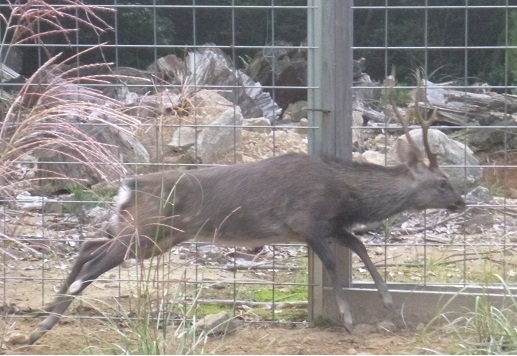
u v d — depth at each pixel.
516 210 14.91
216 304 10.34
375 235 13.79
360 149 16.94
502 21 31.11
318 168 9.41
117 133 13.19
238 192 9.29
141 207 9.23
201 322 9.03
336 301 9.45
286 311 10.15
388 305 9.17
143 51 26.47
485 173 18.17
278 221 9.30
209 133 15.95
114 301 10.13
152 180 9.33
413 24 31.70
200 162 15.74
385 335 9.13
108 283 11.01
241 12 30.66
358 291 9.49
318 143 9.62
